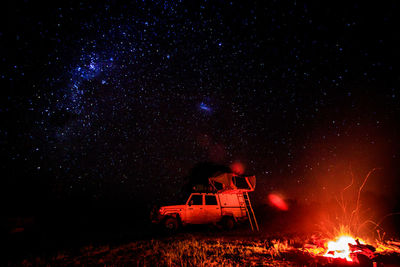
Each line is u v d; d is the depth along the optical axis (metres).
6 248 6.64
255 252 4.98
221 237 7.28
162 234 8.56
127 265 4.40
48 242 7.54
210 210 9.66
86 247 6.24
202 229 9.74
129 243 6.61
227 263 4.19
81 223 11.70
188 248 5.51
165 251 5.32
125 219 13.19
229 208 10.12
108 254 5.37
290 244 5.74
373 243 5.47
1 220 8.86
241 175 9.71
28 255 5.70
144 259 4.75
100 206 13.27
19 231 8.77
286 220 11.85
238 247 5.48
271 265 4.03
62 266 4.59
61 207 12.04
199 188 9.86
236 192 10.20
